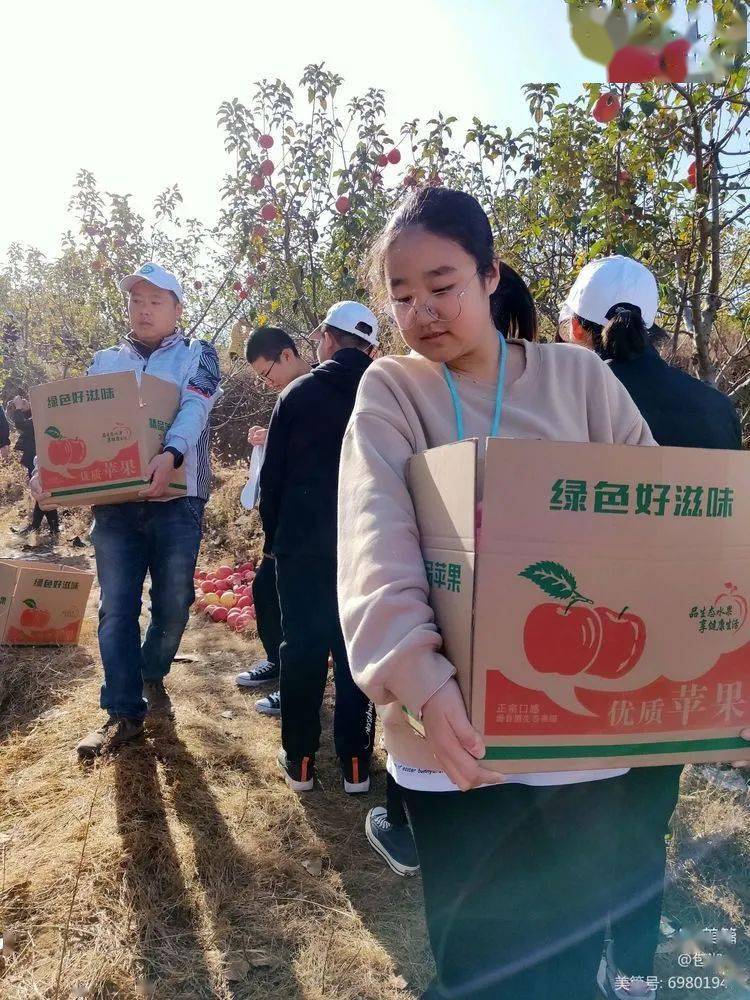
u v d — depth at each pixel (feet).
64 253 31.32
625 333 6.50
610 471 3.41
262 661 13.73
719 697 3.66
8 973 6.33
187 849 8.02
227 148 20.92
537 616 3.40
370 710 9.44
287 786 9.58
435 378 4.42
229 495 24.29
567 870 4.30
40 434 9.10
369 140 20.33
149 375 9.34
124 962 6.52
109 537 9.97
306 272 21.99
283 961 6.66
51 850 7.86
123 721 9.68
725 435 6.45
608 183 13.01
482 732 3.42
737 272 14.21
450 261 3.97
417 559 3.76
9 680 12.35
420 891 7.66
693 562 3.56
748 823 8.29
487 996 4.21
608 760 3.58
